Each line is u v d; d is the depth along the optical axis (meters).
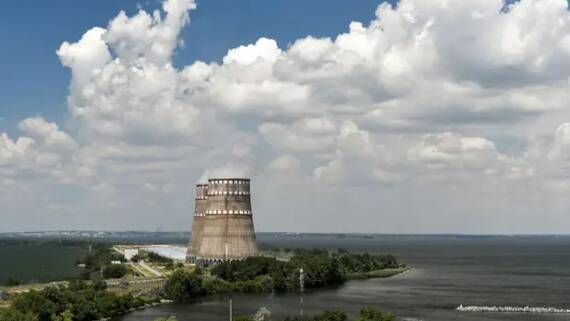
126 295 197.75
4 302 183.25
